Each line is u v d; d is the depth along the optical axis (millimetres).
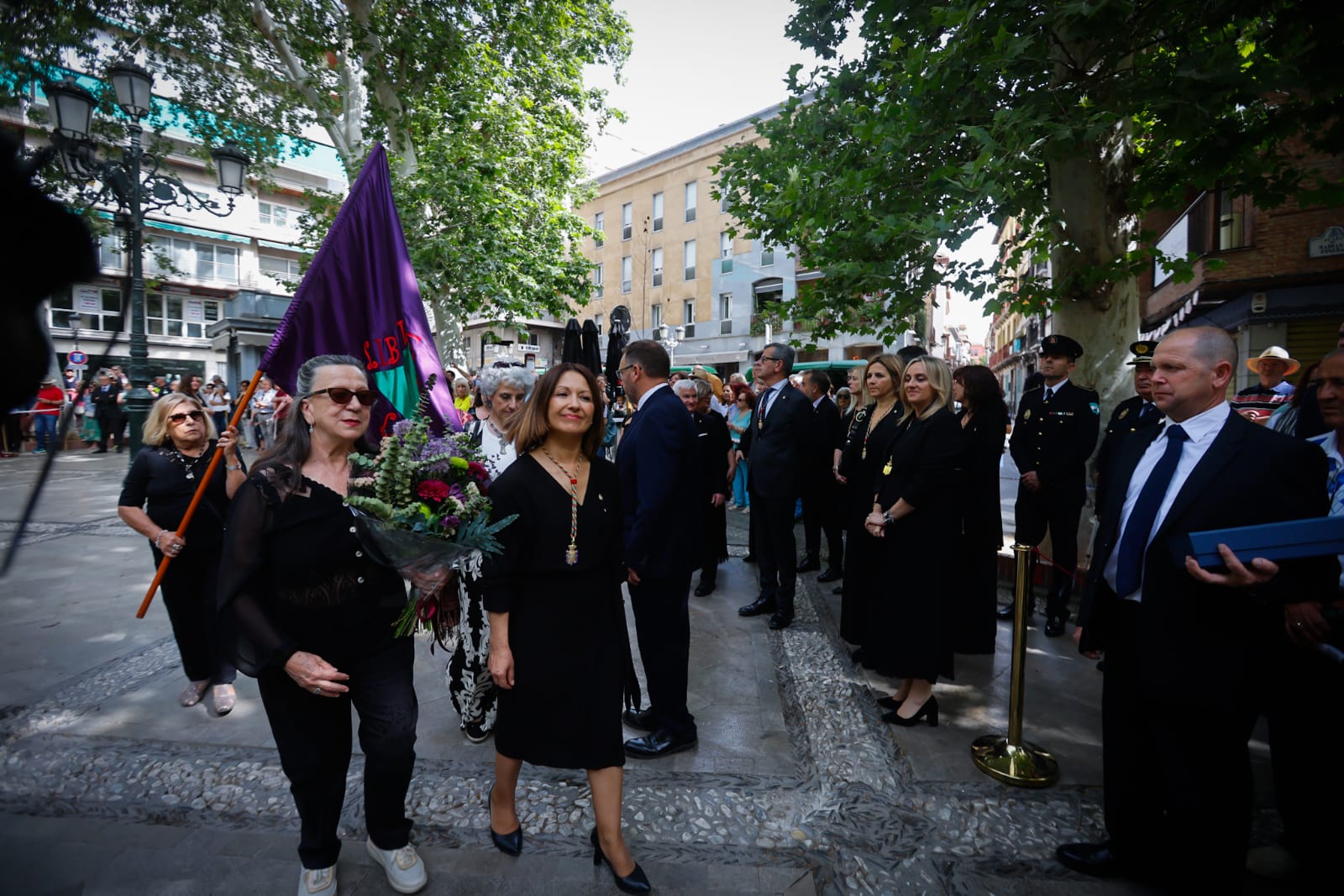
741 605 5191
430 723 3295
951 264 5352
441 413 3137
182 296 28906
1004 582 5520
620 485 2414
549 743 2186
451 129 12648
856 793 2729
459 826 2523
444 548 1974
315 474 2102
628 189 31188
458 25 12273
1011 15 4090
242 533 1950
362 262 3076
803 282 25078
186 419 3357
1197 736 2006
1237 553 1805
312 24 11719
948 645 3215
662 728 3064
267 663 1945
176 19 10797
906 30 5223
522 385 3432
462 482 2215
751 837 2482
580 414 2211
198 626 3430
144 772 2820
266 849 2387
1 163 993
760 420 4945
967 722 3320
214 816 2561
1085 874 2293
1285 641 2223
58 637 4332
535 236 13719
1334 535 1706
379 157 3127
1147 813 2230
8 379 986
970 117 4871
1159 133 4551
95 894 2150
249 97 13258
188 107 12328
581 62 14648
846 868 2322
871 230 5207
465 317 13961
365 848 2398
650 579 2963
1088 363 5352
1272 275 10828
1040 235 4945
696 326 28672
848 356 24812
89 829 2473
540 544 2186
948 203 5020
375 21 11461
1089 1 3770
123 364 16484
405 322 3123
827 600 5281
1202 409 2098
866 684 3746
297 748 2066
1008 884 2254
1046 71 4574
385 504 1882
